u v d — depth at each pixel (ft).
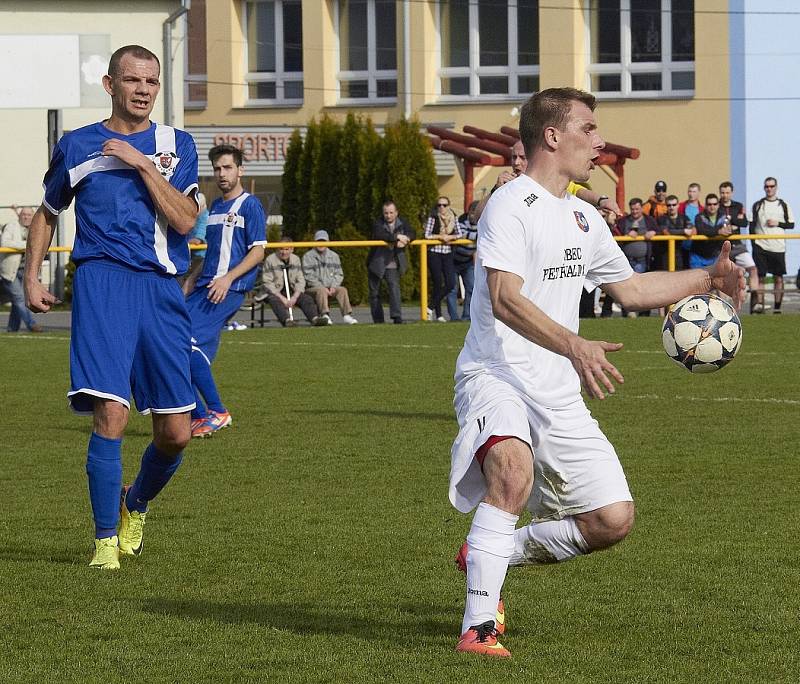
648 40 343.67
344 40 367.25
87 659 41.96
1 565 55.77
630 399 108.88
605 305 200.75
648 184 339.36
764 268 205.16
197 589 51.47
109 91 56.29
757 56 328.90
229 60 367.04
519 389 42.86
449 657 41.83
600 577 52.75
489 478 41.78
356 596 50.31
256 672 40.40
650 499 68.33
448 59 359.66
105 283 55.42
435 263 199.00
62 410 108.47
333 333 178.40
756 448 84.12
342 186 279.08
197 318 91.25
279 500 69.56
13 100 225.35
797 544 58.18
